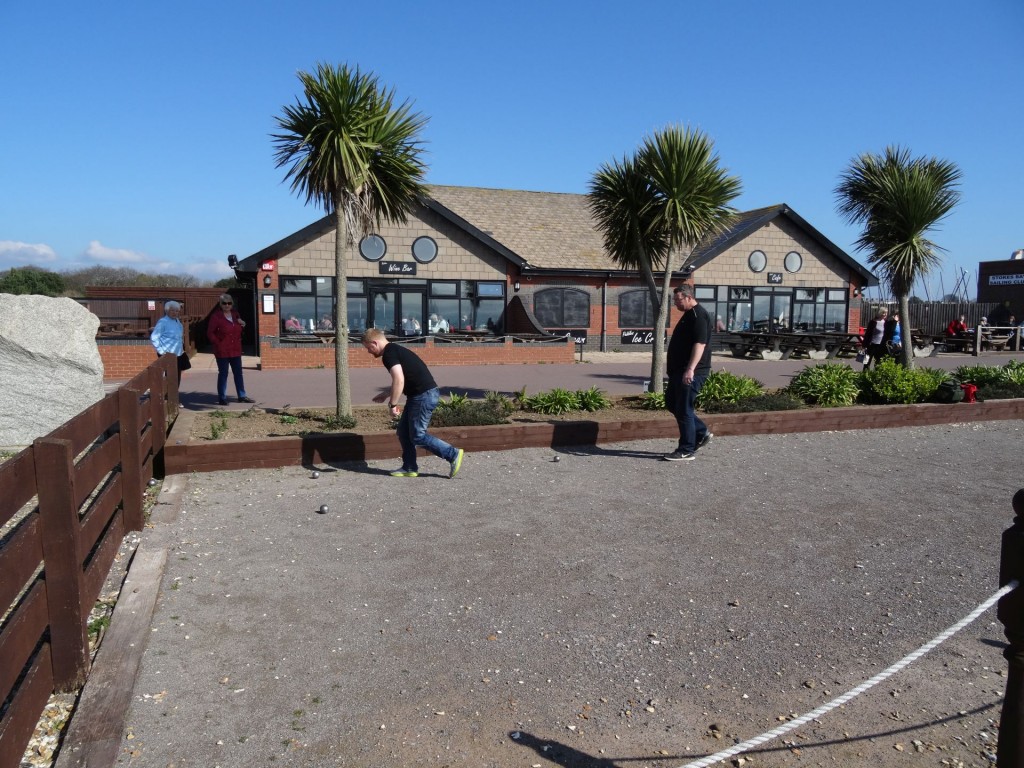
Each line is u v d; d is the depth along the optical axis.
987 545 5.80
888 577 5.14
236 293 28.05
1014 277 37.03
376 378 16.53
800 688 3.74
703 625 4.38
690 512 6.48
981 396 12.35
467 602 4.63
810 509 6.64
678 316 28.02
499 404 10.21
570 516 6.31
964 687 3.78
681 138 11.09
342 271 9.12
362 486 7.12
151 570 4.92
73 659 3.49
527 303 24.88
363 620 4.37
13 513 3.04
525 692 3.66
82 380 8.36
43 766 3.03
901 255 13.91
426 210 24.17
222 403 11.90
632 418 9.91
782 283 29.45
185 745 3.19
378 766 3.09
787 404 10.79
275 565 5.15
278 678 3.73
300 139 8.72
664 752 3.22
